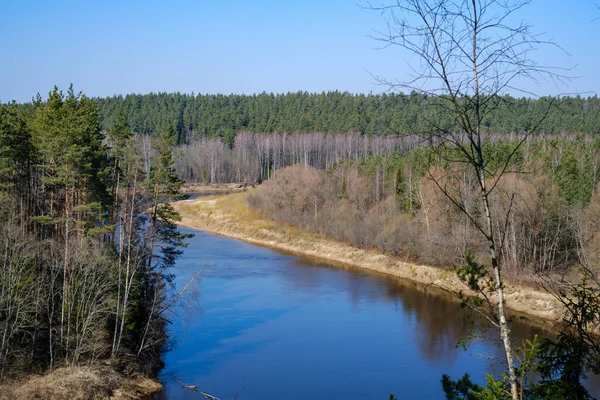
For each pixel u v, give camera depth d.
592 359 11.20
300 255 73.69
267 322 44.28
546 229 42.56
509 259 46.84
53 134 39.06
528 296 43.62
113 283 33.97
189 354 37.53
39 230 43.91
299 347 38.66
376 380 32.84
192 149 159.75
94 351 32.19
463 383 13.49
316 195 87.19
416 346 38.59
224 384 32.56
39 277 32.88
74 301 33.12
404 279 59.78
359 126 155.12
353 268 65.94
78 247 34.50
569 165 52.47
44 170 44.62
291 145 145.38
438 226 58.28
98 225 45.66
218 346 38.94
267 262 68.12
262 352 37.75
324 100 192.12
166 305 40.31
